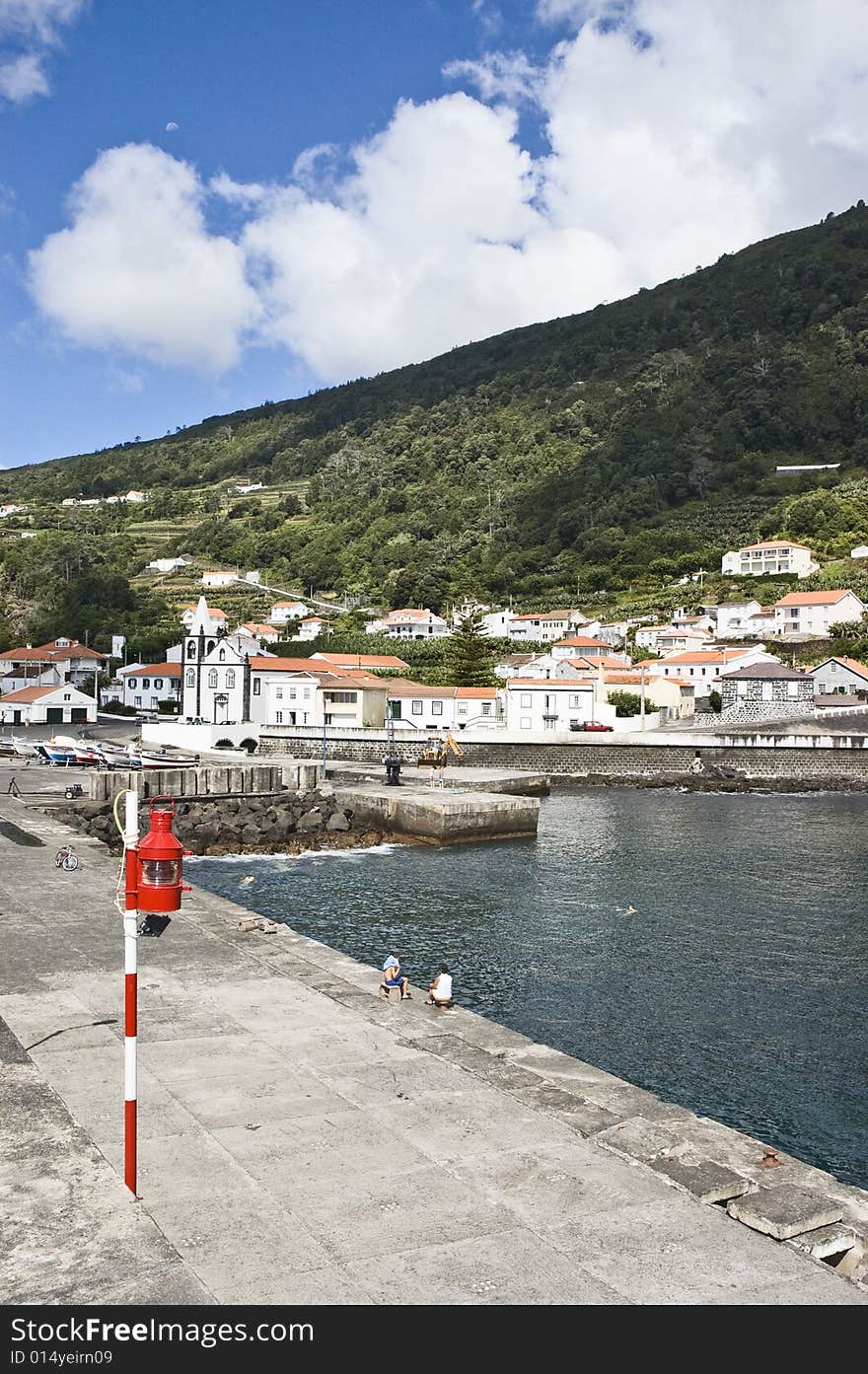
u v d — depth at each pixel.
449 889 39.69
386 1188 9.79
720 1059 21.83
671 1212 9.56
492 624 164.00
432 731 88.06
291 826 52.88
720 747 84.44
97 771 59.19
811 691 95.75
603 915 35.22
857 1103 19.64
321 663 101.94
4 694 120.94
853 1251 9.65
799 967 28.97
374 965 28.53
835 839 53.00
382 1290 7.80
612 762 83.75
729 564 175.00
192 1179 9.77
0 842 34.81
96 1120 11.22
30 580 188.50
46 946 19.75
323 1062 13.55
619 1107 13.31
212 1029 14.80
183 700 96.38
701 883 41.25
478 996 25.88
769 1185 11.13
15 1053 12.73
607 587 183.12
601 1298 7.89
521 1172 10.34
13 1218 8.03
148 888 8.84
